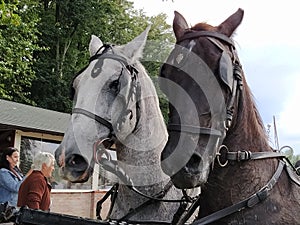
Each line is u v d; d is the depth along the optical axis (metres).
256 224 2.91
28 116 14.06
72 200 13.31
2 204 2.99
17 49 21.08
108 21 31.11
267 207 2.94
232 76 2.72
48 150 13.37
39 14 30.05
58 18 30.47
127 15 32.22
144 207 3.76
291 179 3.13
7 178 5.62
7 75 20.75
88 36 31.17
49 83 27.92
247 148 2.96
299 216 3.01
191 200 3.49
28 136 12.83
